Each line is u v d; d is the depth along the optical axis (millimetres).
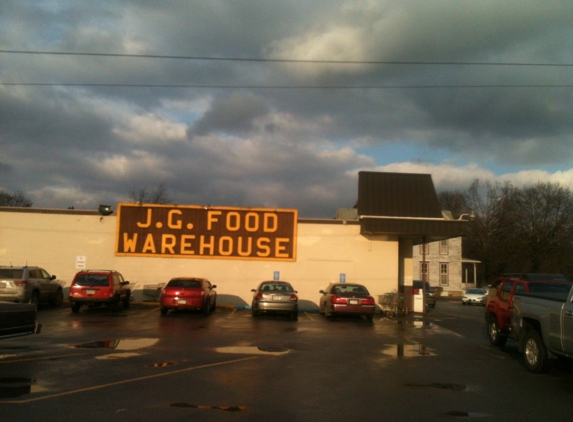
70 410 7121
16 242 26938
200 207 27438
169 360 11031
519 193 72375
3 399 7648
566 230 69062
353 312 21312
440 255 69125
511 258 70750
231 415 7066
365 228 25781
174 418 6871
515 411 7629
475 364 11711
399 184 28609
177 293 21219
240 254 27125
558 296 11070
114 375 9422
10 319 10312
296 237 27250
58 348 12477
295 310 21141
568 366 11219
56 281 25609
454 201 94562
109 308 23984
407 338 16188
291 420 6910
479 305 47750
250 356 11812
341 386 9008
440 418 7156
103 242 27203
